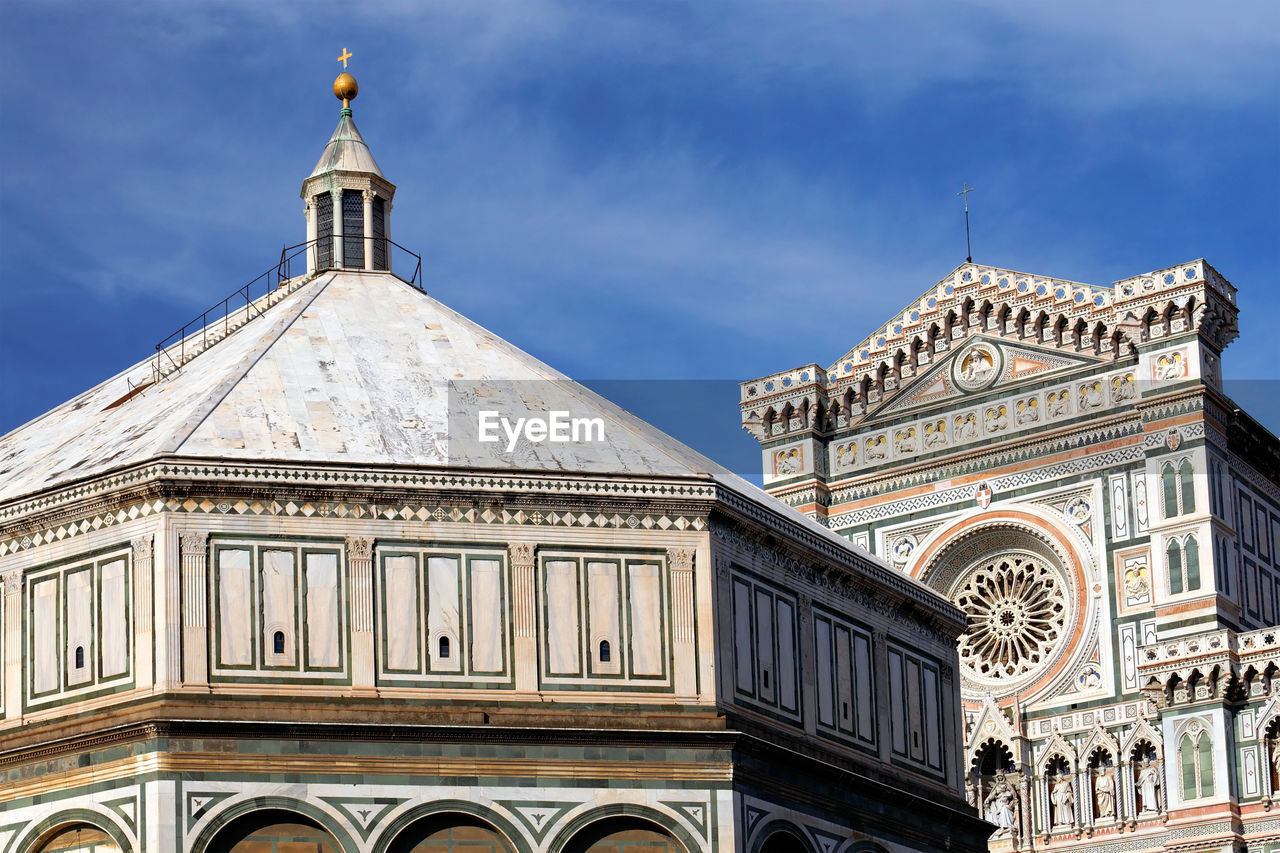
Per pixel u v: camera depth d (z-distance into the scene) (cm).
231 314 7319
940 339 10738
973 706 10238
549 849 5525
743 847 5672
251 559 5597
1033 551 10319
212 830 5344
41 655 5666
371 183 7719
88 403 6881
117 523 5638
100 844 5428
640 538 5850
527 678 5684
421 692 5606
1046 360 10394
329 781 5434
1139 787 9688
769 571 6156
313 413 6106
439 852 5481
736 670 5900
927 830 6562
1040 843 9856
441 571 5706
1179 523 9775
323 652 5581
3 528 5775
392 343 6744
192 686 5472
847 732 6319
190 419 5959
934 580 10475
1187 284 9956
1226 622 9662
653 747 5653
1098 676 9912
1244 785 9331
